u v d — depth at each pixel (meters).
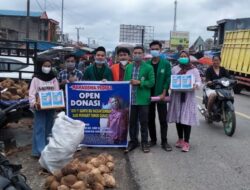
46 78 3.38
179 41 29.61
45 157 2.94
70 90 3.66
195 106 3.80
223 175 3.14
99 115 3.71
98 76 3.76
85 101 3.68
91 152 3.66
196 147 4.00
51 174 2.92
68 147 2.89
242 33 10.82
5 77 5.16
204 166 3.37
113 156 3.60
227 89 4.68
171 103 3.86
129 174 3.15
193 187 2.88
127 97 3.69
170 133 4.67
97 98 3.68
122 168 3.29
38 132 3.43
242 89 11.00
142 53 3.63
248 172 3.22
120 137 3.75
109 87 3.67
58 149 2.88
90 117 3.71
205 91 5.05
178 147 3.97
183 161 3.50
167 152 3.78
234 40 11.48
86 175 2.68
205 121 5.48
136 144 3.84
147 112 3.72
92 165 2.96
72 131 2.91
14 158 3.44
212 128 5.01
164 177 3.08
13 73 5.25
